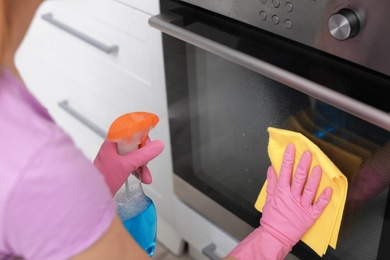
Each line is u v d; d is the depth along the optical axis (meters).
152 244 1.08
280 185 1.03
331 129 0.99
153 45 1.29
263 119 1.12
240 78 1.11
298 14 0.92
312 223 1.01
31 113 0.63
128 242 0.70
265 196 1.12
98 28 1.44
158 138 1.45
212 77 1.17
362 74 0.90
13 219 0.60
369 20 0.83
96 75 1.56
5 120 0.61
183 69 1.23
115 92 1.53
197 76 1.21
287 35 0.96
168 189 1.52
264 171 1.19
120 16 1.33
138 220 1.03
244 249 1.02
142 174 1.05
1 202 0.59
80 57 1.57
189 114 1.30
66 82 1.71
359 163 0.98
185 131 1.34
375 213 0.99
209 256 1.47
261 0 0.97
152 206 1.05
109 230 0.67
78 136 1.83
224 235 1.41
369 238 1.03
